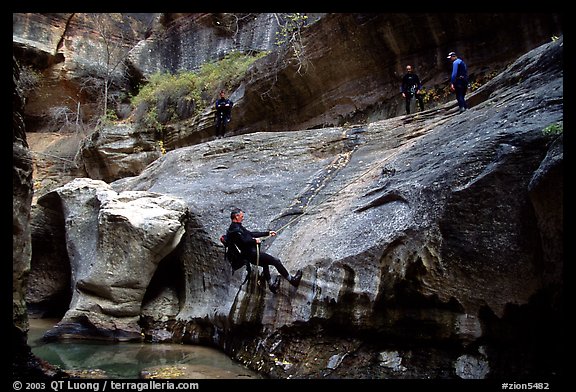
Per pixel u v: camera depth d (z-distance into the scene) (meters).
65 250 13.29
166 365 6.80
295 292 6.48
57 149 23.58
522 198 4.66
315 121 15.22
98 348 8.50
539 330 4.30
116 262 9.65
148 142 20.34
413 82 10.81
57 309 13.33
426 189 5.54
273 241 8.27
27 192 5.20
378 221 6.07
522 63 7.52
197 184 11.38
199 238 10.08
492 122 5.96
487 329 4.66
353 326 5.60
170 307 10.23
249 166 11.16
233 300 7.96
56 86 24.61
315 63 14.47
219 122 14.67
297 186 9.55
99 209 10.77
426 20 11.97
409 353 5.14
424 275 5.10
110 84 25.45
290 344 6.25
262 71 15.92
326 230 6.98
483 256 4.77
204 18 23.83
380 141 9.60
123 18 27.06
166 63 24.84
